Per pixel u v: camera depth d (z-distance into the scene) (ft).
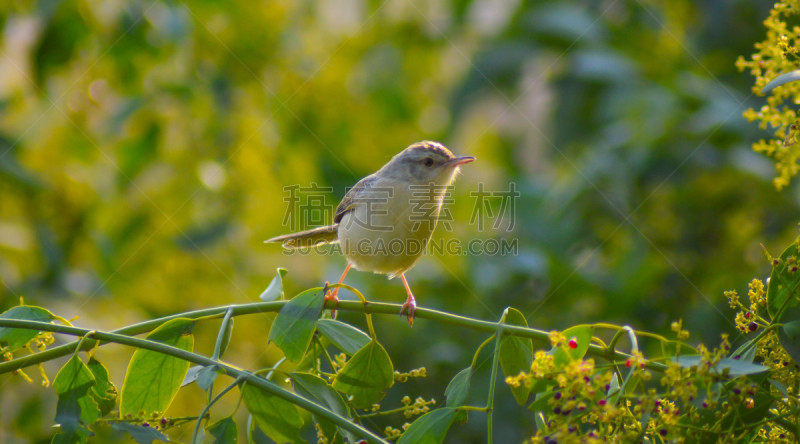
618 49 42.04
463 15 51.13
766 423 16.96
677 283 37.04
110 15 42.16
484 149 47.98
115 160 42.91
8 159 38.68
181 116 43.91
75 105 42.96
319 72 47.88
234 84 46.01
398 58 51.52
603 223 38.81
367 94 50.29
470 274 38.14
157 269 40.73
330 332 20.22
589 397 15.06
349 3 53.47
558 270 37.27
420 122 51.65
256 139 44.14
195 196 42.37
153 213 41.55
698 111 38.06
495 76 44.91
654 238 37.88
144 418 18.20
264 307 20.08
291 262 42.22
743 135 36.76
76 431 17.92
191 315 19.95
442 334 37.24
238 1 45.50
